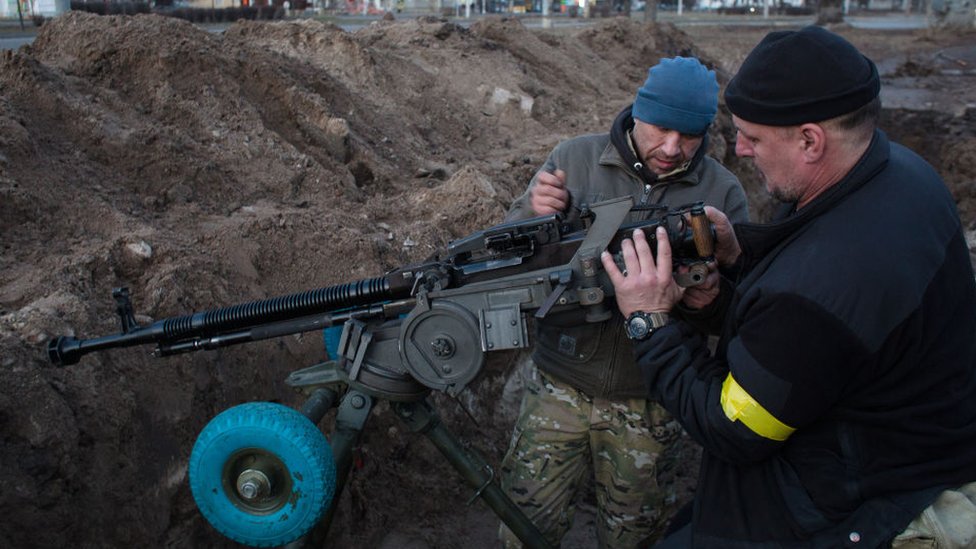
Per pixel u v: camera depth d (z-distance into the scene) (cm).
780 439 185
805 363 175
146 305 296
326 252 361
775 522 194
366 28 834
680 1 3578
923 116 1302
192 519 274
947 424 183
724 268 242
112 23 443
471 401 388
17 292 277
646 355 205
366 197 439
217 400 295
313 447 203
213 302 313
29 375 244
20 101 366
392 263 376
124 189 357
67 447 241
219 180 386
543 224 219
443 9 2667
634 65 1037
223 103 431
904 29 2941
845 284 172
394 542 331
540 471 268
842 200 181
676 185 256
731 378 187
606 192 258
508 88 718
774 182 189
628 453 262
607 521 277
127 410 262
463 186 445
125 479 255
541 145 642
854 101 175
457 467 244
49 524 233
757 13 3575
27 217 316
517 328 215
